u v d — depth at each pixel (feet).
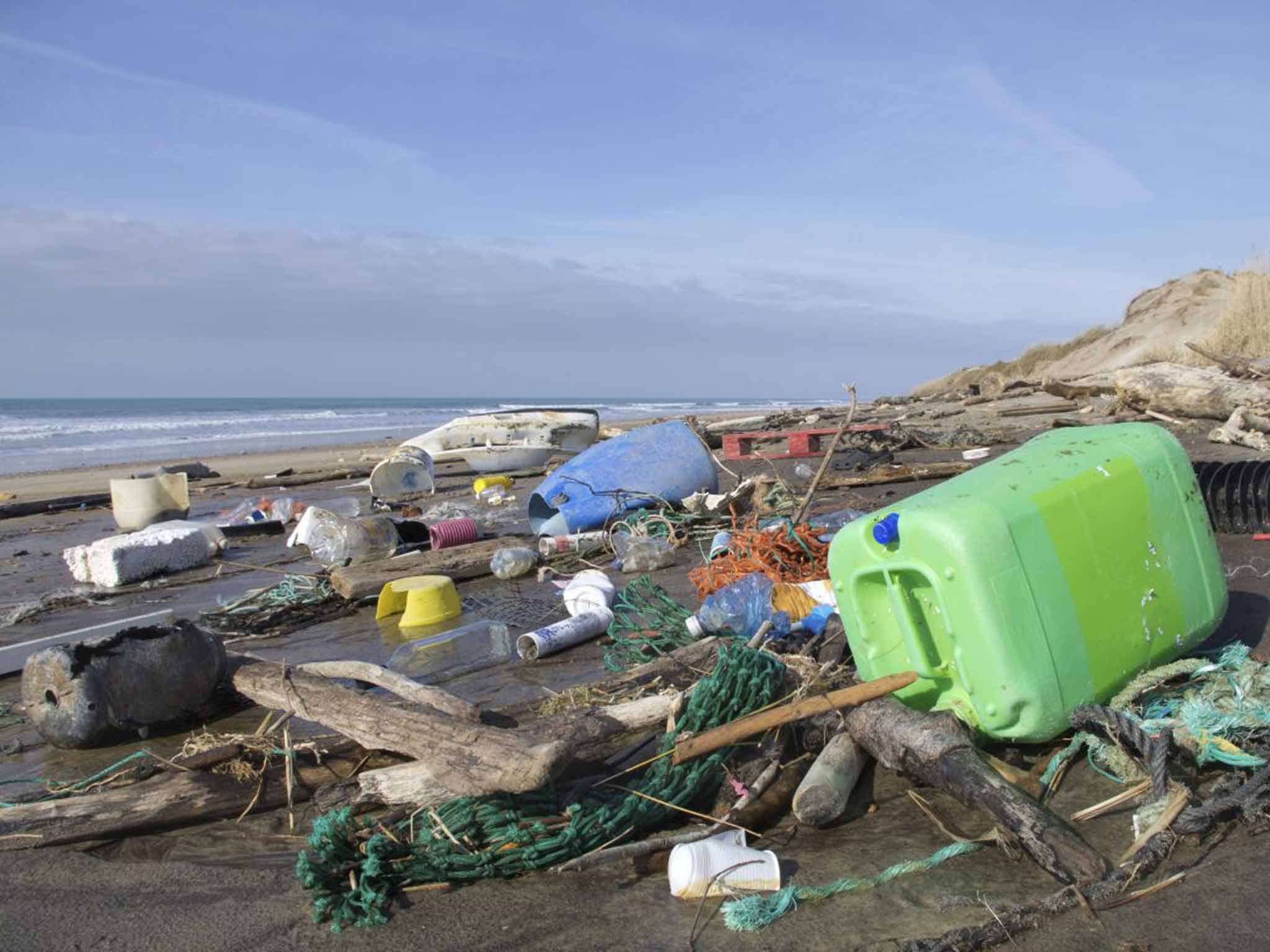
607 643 19.38
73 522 48.52
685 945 9.03
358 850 10.41
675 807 11.15
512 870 10.47
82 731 14.84
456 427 59.16
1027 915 8.83
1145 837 9.79
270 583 28.53
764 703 12.50
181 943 9.62
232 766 12.90
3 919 10.20
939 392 145.18
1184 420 48.37
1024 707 11.16
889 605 12.38
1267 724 11.30
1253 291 74.84
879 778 12.28
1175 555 12.96
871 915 9.27
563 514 30.68
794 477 39.96
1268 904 8.82
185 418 233.55
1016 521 11.32
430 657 19.13
